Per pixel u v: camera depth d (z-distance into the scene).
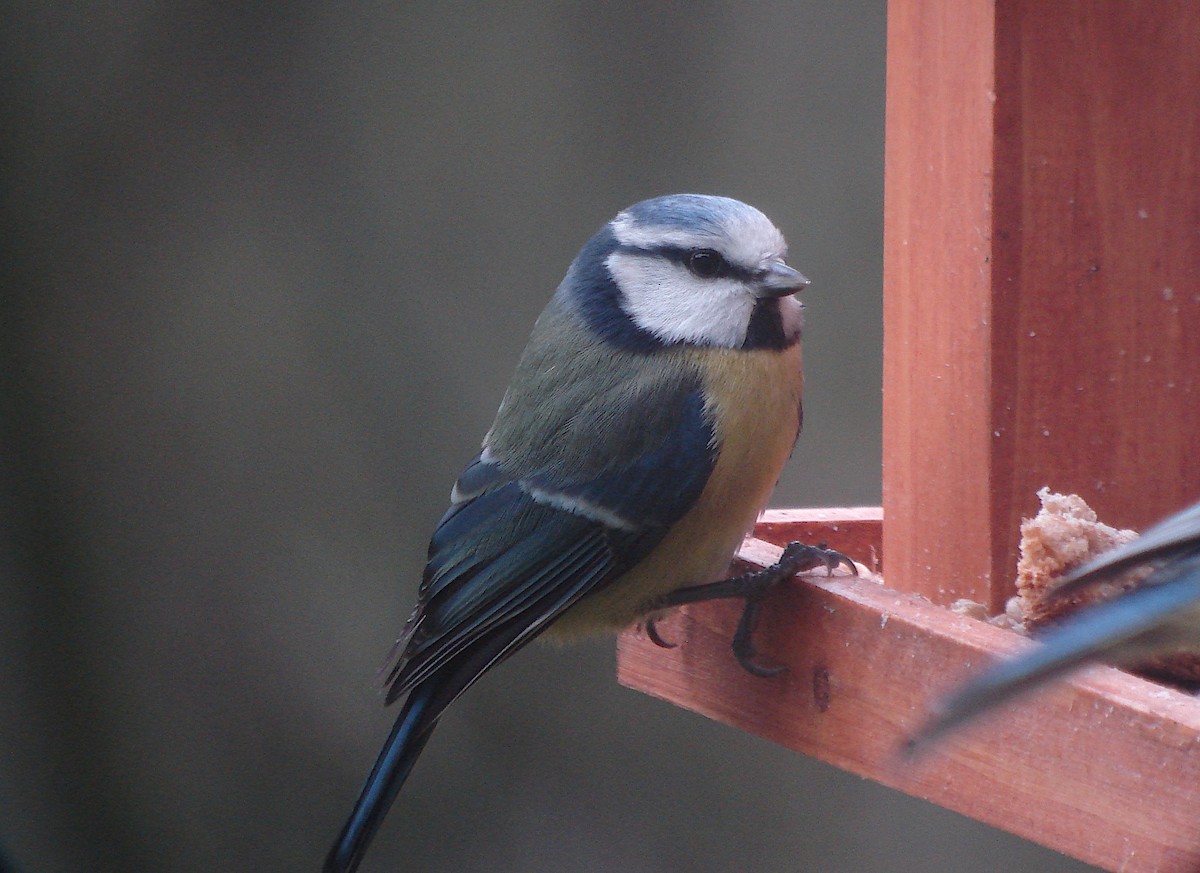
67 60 12.91
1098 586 4.55
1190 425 5.80
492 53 13.20
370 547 12.96
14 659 12.77
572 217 13.07
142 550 12.98
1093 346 5.75
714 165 12.95
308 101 13.13
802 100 12.85
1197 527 3.80
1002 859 11.49
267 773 12.72
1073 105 5.65
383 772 5.79
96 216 12.97
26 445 12.90
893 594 5.38
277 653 12.91
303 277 13.09
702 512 6.06
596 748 12.35
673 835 12.05
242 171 13.09
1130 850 4.33
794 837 11.84
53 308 12.95
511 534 6.15
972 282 5.75
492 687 12.47
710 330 6.10
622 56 13.09
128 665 12.85
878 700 5.19
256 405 13.07
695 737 12.20
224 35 13.03
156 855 12.47
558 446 6.16
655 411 6.04
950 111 5.79
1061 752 4.52
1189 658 5.06
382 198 13.13
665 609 6.23
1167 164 5.70
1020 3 5.59
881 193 12.67
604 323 6.32
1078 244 5.71
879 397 12.30
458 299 13.07
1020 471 5.75
